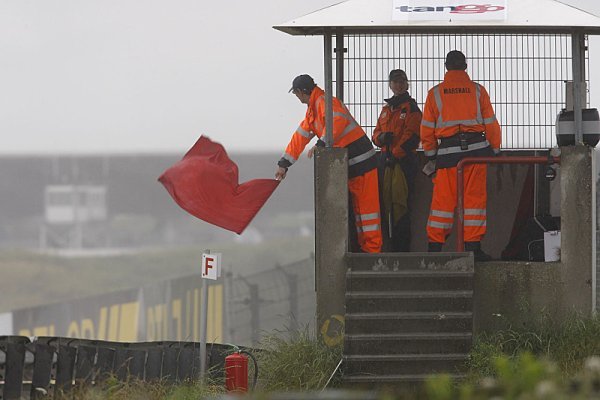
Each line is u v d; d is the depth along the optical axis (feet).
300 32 180.96
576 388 103.40
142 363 179.22
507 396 99.66
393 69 193.88
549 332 170.40
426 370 162.91
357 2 182.70
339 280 174.50
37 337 182.91
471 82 176.65
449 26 177.17
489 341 168.35
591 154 172.96
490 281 173.17
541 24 174.91
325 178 175.01
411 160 191.01
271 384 167.43
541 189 189.88
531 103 193.36
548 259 180.14
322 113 179.63
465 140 174.60
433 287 167.02
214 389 167.32
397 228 190.08
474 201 174.91
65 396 168.25
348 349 164.35
